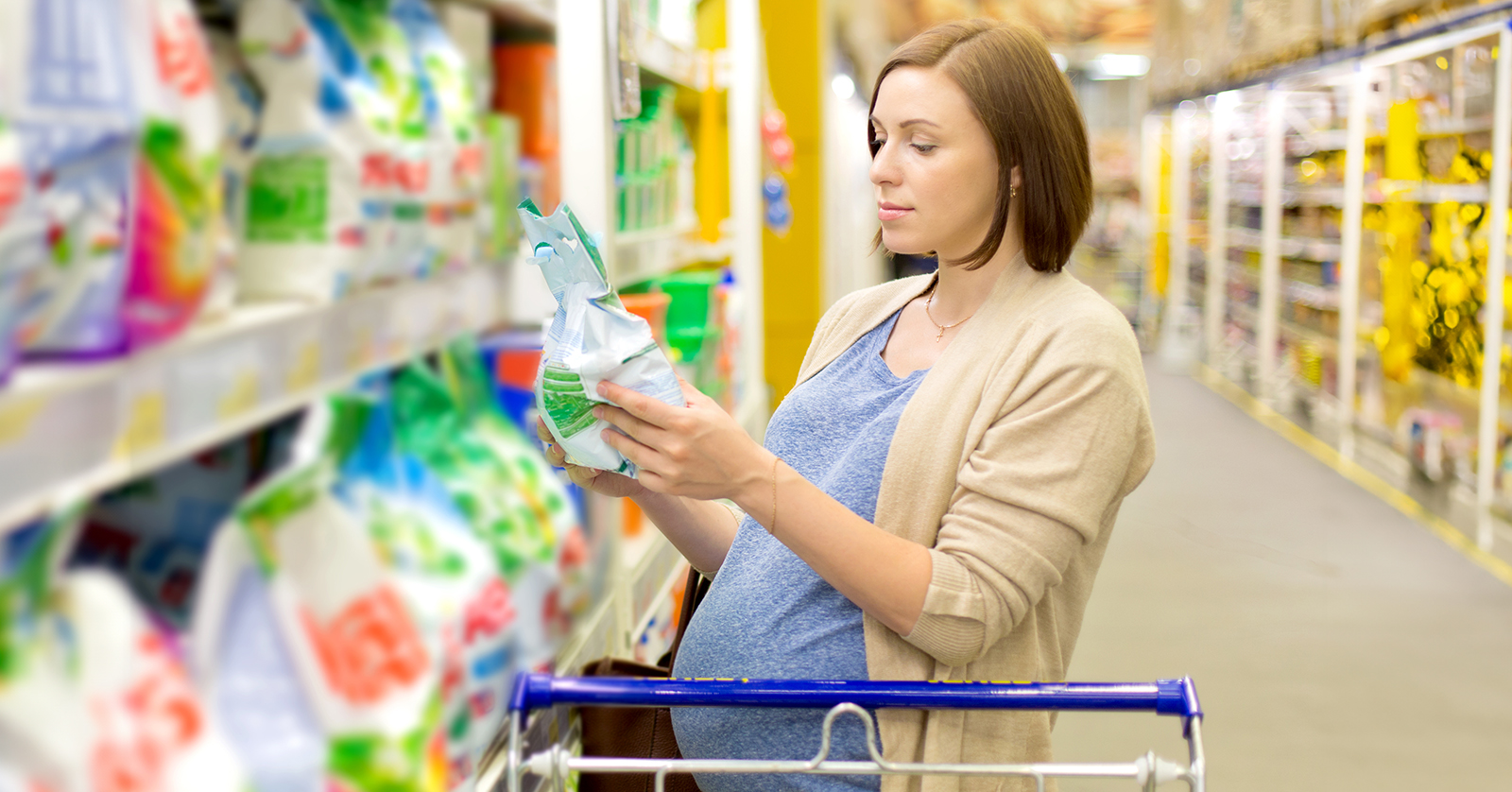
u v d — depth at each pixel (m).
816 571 1.26
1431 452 5.93
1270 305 9.00
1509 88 4.99
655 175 2.57
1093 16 14.50
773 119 4.34
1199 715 1.15
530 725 1.26
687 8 2.92
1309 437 7.95
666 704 1.19
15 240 0.60
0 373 0.61
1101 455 1.27
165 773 0.70
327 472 0.92
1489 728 3.44
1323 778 3.14
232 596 0.81
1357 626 4.32
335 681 0.86
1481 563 5.03
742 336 3.64
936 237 1.36
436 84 1.07
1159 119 13.09
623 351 1.17
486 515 1.11
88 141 0.65
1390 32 6.56
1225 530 5.64
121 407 0.69
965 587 1.24
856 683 1.21
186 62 0.73
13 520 0.62
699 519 1.59
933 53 1.33
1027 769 1.17
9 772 0.63
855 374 1.51
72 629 0.68
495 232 1.25
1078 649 4.11
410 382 1.12
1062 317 1.31
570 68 1.61
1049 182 1.33
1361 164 6.97
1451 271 5.90
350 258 0.91
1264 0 8.38
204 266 0.75
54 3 0.63
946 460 1.32
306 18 0.90
